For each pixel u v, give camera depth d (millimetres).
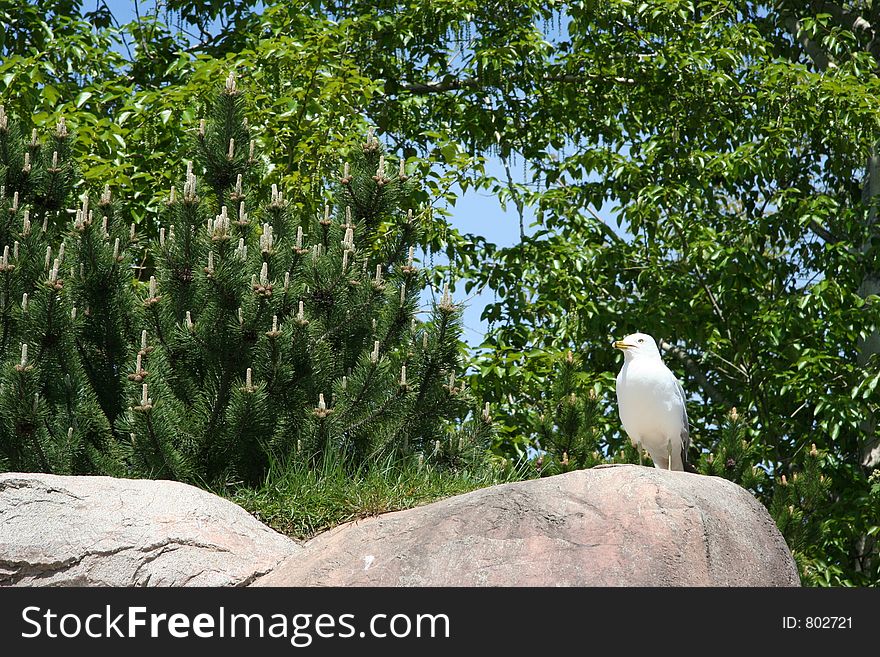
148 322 7316
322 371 7504
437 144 12992
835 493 14672
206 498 6023
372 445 7617
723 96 15109
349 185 8344
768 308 14609
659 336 14500
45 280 7098
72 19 13859
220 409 7230
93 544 5617
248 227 7715
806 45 16156
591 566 5109
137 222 10477
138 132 11289
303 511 6586
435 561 5258
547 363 13312
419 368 7773
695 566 5125
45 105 11000
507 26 14750
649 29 14750
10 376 6738
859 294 15000
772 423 14289
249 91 10820
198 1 14906
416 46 15352
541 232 15039
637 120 15867
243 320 7070
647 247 15016
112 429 7395
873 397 13719
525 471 8719
